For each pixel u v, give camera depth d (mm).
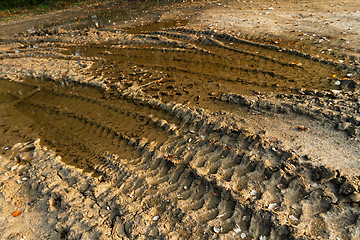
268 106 4938
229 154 4008
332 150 3664
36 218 3572
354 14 8883
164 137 4730
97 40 10156
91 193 3773
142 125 5176
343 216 2953
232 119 4742
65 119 5770
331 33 7898
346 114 4184
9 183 4156
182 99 5770
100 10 14500
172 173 3934
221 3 12523
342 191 3137
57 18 13844
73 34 11227
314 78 5961
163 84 6535
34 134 5422
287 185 3393
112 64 8047
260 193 3381
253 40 8281
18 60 8969
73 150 4824
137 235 3143
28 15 14883
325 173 3314
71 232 3273
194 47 8367
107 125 5332
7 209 3744
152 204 3514
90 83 7020
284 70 6480
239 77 6445
